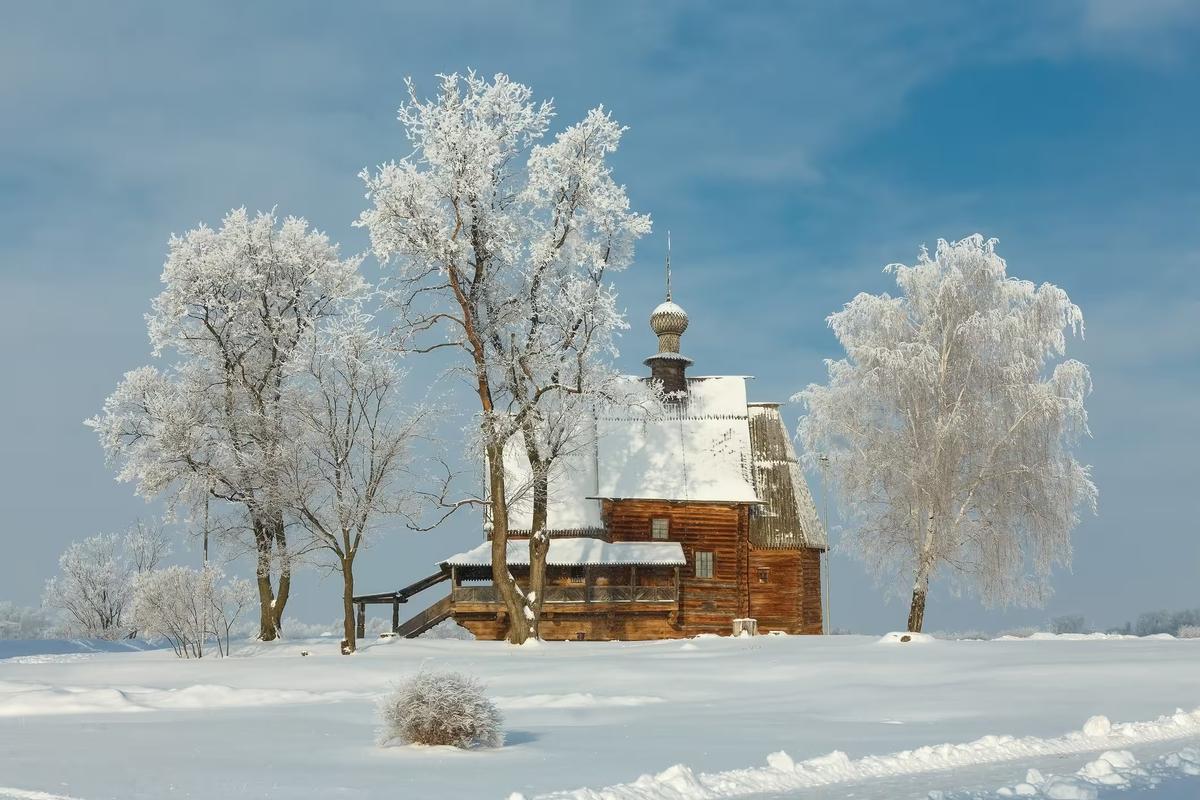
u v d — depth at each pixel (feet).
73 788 35.55
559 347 138.92
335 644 151.74
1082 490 138.31
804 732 54.29
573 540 178.40
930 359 140.15
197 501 154.30
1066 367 139.44
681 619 180.86
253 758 44.19
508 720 62.08
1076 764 41.81
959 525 138.72
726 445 191.11
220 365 157.48
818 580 196.03
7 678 95.66
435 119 138.00
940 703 67.92
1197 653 93.20
